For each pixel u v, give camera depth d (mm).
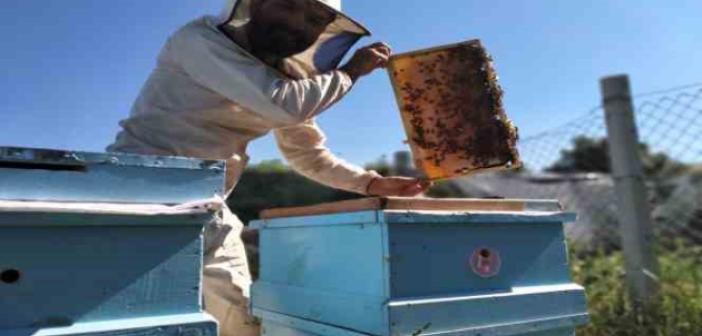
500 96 1706
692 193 4891
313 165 2182
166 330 991
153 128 1766
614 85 3127
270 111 1593
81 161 995
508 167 1691
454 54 1719
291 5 1575
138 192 1040
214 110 1755
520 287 1356
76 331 935
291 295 1518
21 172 954
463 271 1275
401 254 1195
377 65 1742
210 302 1807
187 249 1061
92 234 983
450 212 1261
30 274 933
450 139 1708
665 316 2684
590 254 4629
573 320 1398
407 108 1737
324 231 1403
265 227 1671
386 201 1198
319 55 1722
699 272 3436
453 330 1212
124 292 997
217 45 1634
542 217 1401
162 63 1813
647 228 3018
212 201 1084
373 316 1193
